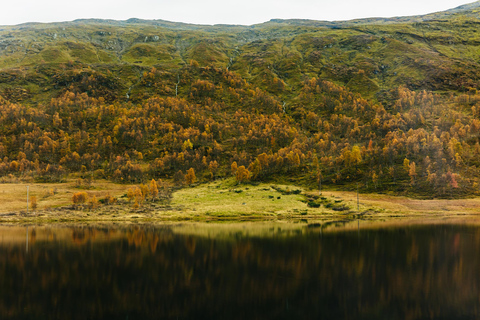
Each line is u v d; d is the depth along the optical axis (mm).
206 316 43531
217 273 63094
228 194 187500
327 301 48750
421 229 108688
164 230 113438
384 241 90500
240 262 70688
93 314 44375
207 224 129625
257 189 193875
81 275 62281
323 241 91312
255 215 151125
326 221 134750
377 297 50125
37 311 45594
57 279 59906
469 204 156000
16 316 43781
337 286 55281
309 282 57500
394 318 42625
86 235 104062
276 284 56406
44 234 106375
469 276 60281
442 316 43281
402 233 102000
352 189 188250
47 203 169000
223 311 45312
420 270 64000
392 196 173375
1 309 46031
